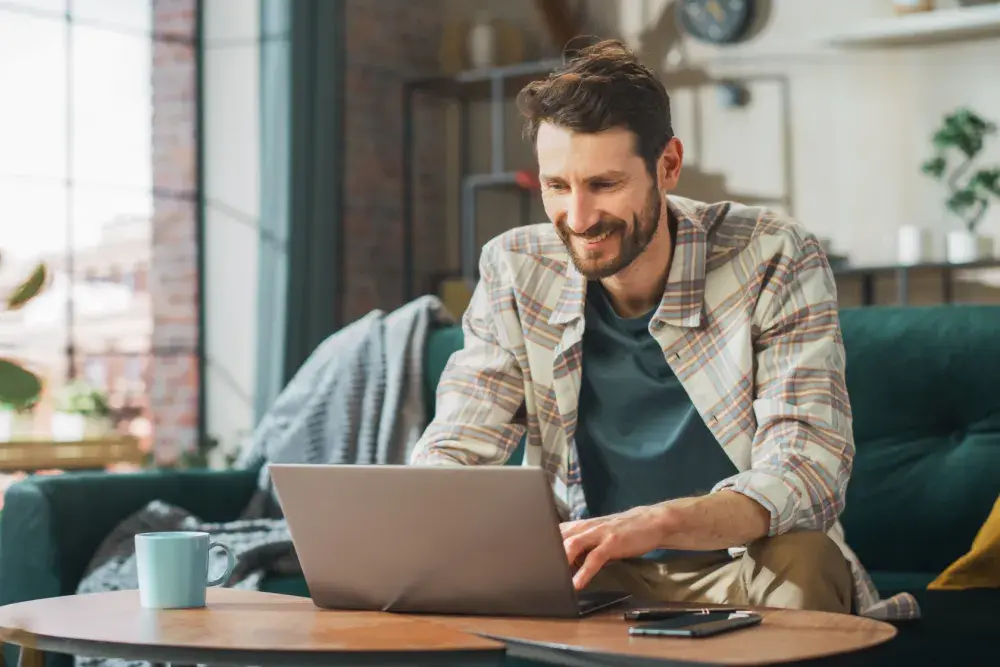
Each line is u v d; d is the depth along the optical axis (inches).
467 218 205.2
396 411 98.9
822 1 194.2
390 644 37.4
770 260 58.4
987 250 173.3
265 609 45.9
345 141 199.2
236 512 100.7
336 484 43.8
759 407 55.1
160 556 45.9
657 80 53.7
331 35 174.6
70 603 47.8
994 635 55.5
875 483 81.1
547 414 62.0
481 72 202.7
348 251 199.2
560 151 51.4
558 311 61.1
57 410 151.6
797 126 196.1
